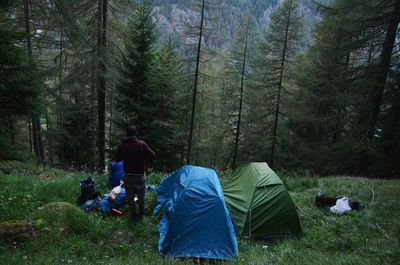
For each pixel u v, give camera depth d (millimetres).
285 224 8203
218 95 35031
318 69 22844
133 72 22250
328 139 24594
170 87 23891
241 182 9242
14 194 8219
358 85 17016
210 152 34375
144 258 6461
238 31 27406
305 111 23453
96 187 9445
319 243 7559
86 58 17141
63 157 26906
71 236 6707
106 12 16969
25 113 9062
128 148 7523
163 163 25547
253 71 26984
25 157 15273
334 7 18156
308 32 25219
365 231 8094
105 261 5965
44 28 18219
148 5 22062
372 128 16812
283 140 25953
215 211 7359
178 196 7652
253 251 7129
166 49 26906
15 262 5402
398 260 5844
